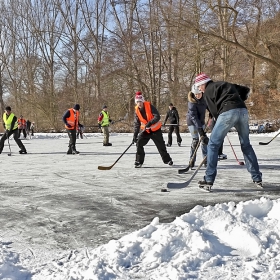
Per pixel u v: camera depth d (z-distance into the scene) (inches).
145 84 1364.4
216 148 203.3
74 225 148.9
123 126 1307.8
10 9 1581.0
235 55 1158.3
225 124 197.6
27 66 1574.8
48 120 1461.6
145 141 308.7
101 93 1429.6
